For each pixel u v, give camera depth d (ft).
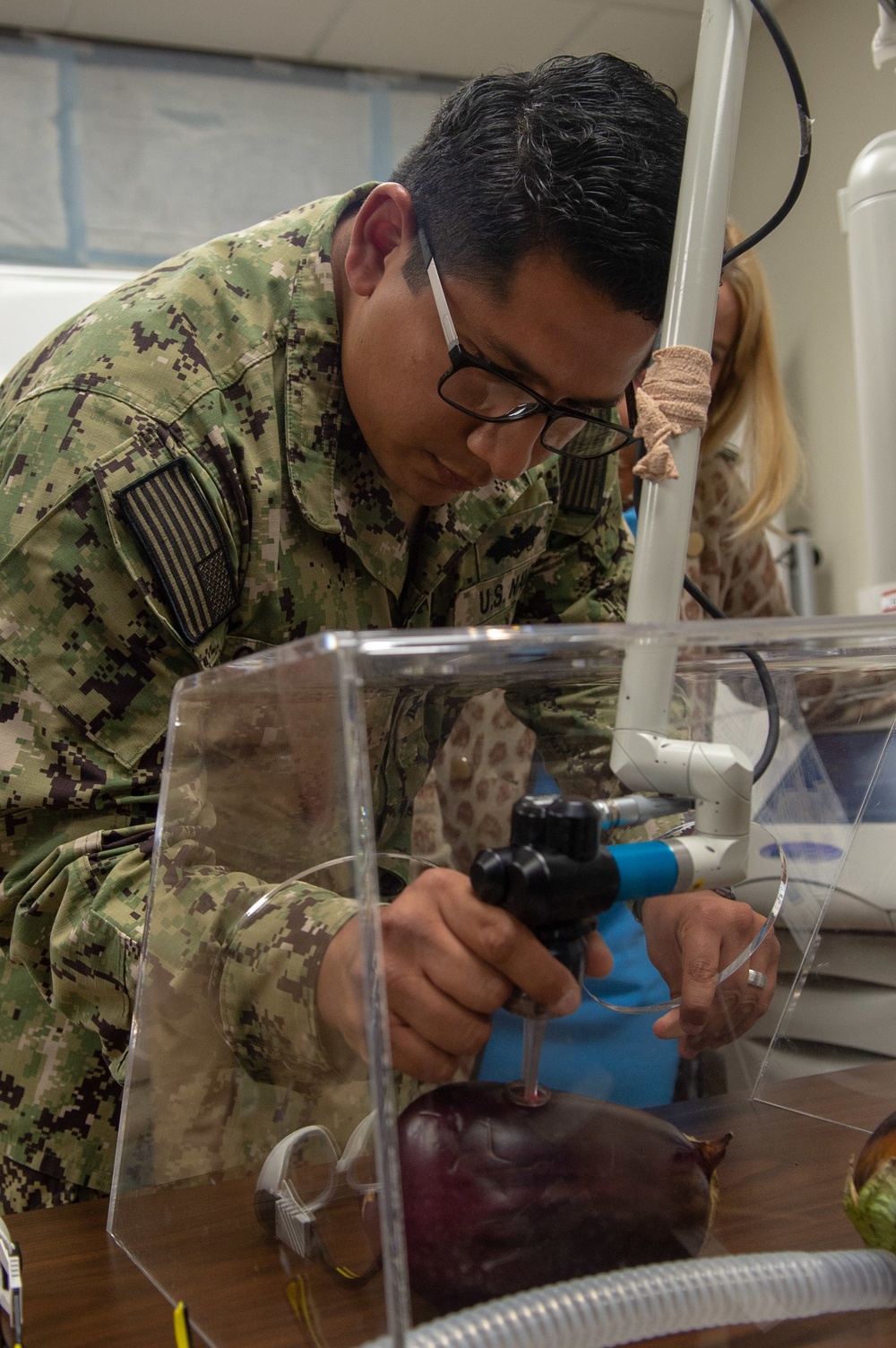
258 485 2.92
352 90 7.74
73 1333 1.60
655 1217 1.47
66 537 2.52
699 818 1.71
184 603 2.63
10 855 2.61
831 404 8.07
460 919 1.51
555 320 2.42
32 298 5.80
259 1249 1.61
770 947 1.85
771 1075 1.89
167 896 1.93
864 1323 1.52
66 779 2.50
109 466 2.58
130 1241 1.85
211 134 7.39
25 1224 1.98
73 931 2.34
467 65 7.89
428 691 1.63
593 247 2.32
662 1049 1.70
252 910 1.71
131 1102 1.93
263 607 3.00
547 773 1.69
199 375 2.85
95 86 7.10
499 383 2.58
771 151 8.45
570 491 3.80
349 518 3.12
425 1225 1.38
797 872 1.91
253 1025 1.66
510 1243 1.39
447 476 2.95
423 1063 1.48
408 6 7.11
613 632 1.58
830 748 2.00
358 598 3.22
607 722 1.73
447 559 3.41
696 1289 1.37
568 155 2.36
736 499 6.00
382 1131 1.31
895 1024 2.01
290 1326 1.50
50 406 2.67
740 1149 1.75
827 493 8.20
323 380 3.04
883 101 7.18
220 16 7.02
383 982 1.39
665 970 1.68
